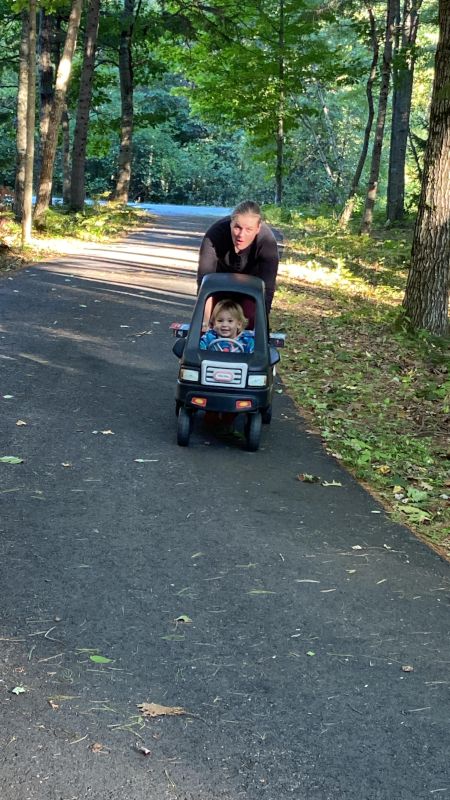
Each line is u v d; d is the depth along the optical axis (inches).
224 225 262.8
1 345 355.9
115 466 224.7
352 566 176.7
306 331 466.6
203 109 1836.9
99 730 113.3
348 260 821.2
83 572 161.3
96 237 860.0
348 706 124.3
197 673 129.9
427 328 476.1
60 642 135.6
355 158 2396.7
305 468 241.6
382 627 150.6
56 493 201.3
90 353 355.6
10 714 115.3
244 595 158.1
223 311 249.8
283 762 110.2
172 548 176.4
